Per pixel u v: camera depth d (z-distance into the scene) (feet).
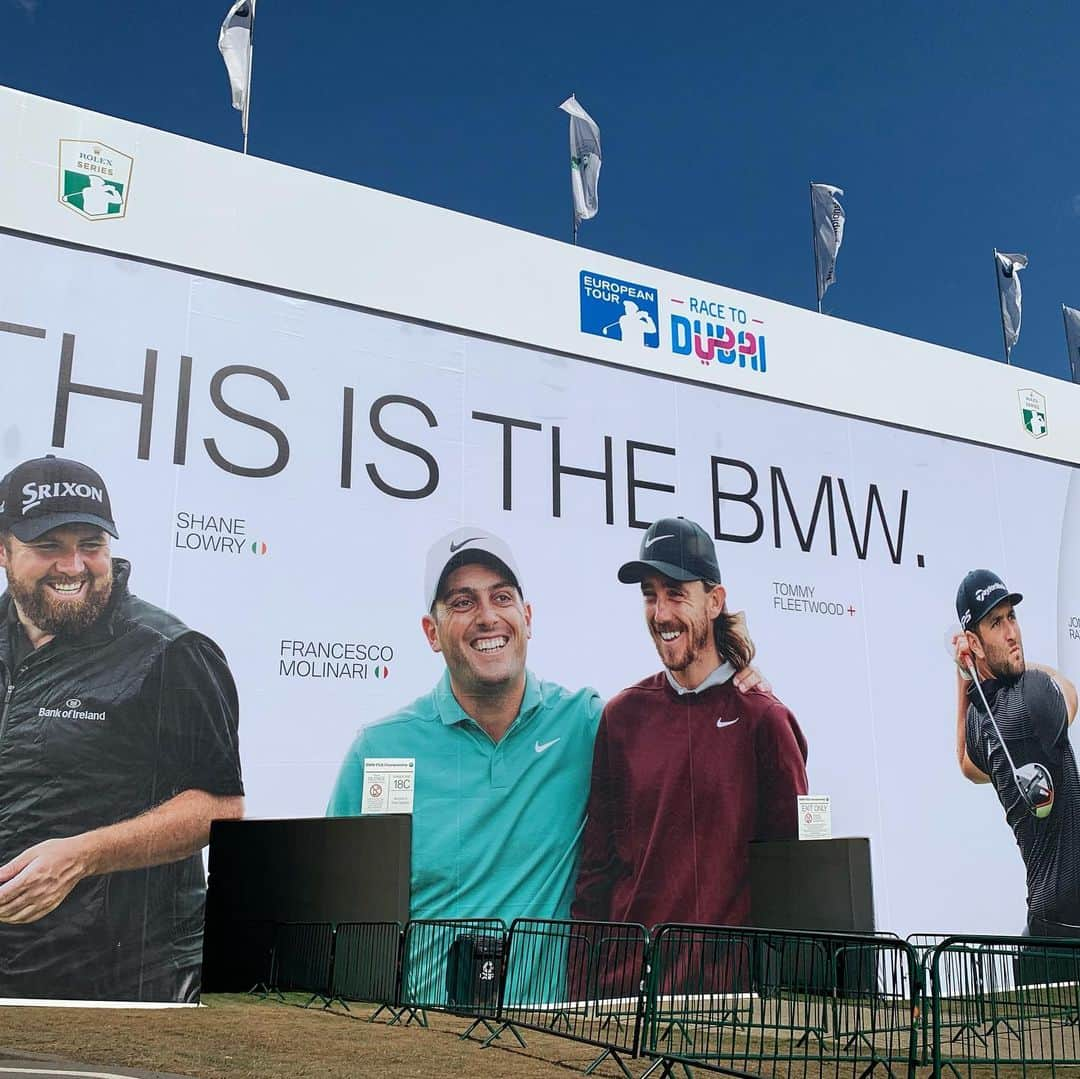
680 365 79.36
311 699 61.52
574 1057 38.14
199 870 56.90
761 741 75.25
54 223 60.44
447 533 67.72
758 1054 39.58
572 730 68.74
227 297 64.18
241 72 71.77
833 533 83.10
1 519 56.34
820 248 96.22
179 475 60.75
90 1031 42.22
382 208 70.18
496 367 71.87
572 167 86.43
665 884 69.31
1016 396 97.19
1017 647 90.07
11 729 54.60
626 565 73.51
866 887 69.05
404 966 52.95
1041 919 84.38
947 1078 37.17
